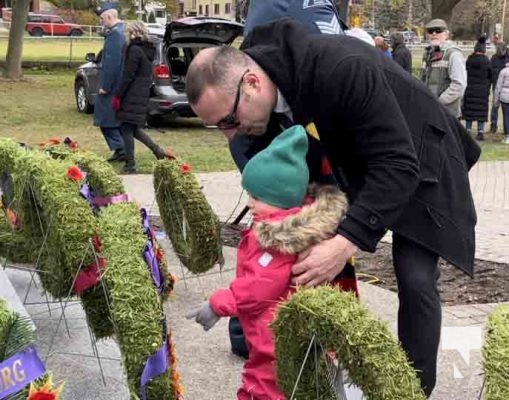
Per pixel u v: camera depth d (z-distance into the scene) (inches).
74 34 1975.9
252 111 100.7
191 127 553.0
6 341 89.1
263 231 99.0
